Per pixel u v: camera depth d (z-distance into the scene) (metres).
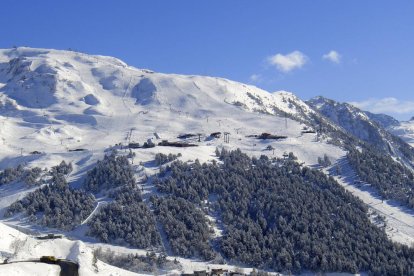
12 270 109.12
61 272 119.75
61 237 147.75
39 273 112.81
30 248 132.00
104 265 138.12
